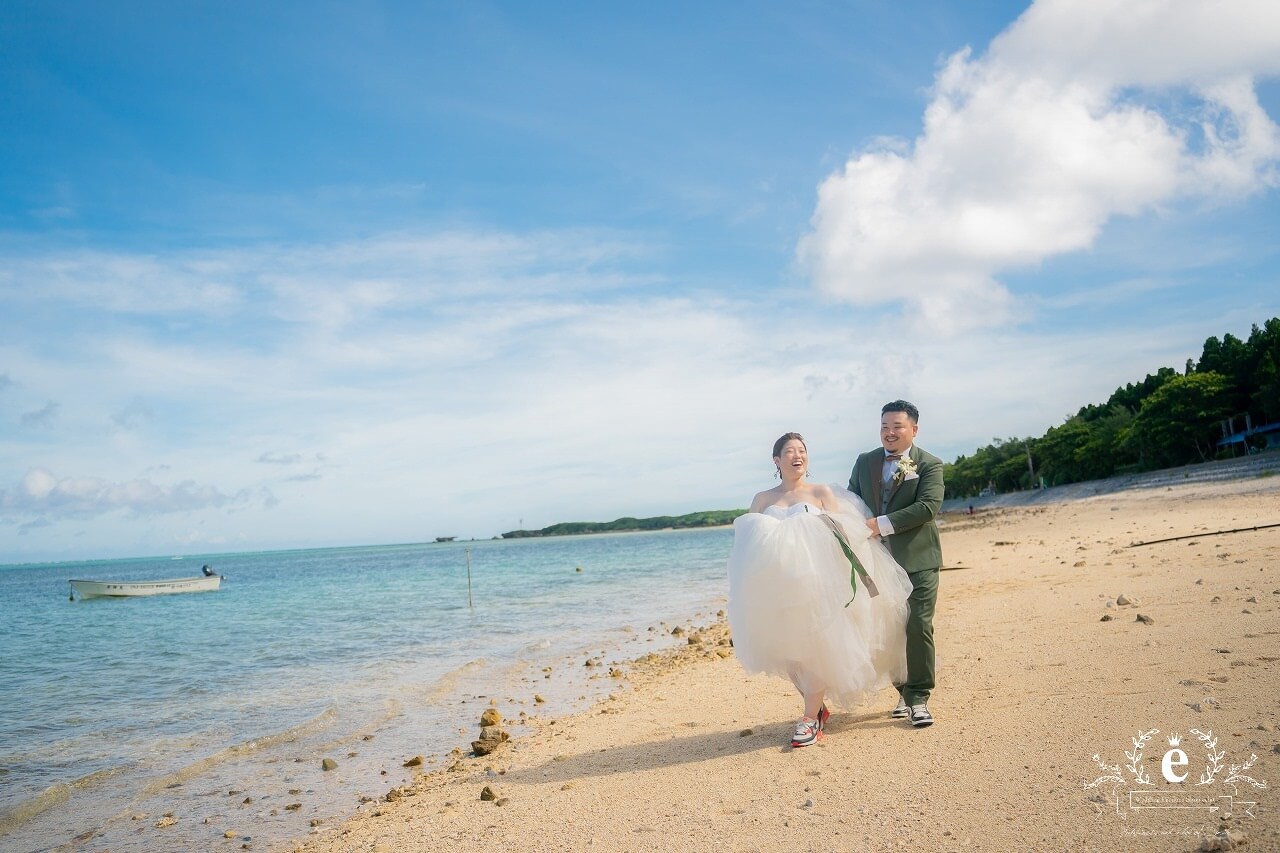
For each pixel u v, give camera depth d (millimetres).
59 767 7355
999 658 6469
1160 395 66500
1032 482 106000
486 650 13367
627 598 22797
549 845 3902
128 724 9062
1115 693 4906
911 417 5359
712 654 10781
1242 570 9289
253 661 13516
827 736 5051
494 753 6461
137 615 27734
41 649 17484
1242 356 64375
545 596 24906
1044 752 4078
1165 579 9570
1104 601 8586
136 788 6555
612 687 9297
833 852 3281
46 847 5332
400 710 8883
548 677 10406
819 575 4715
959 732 4668
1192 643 5895
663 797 4379
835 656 4684
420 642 14891
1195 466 59219
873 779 4102
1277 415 60094
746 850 3441
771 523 4918
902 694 5199
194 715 9359
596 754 5723
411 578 45312
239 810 5816
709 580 28547
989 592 11227
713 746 5371
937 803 3639
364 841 4590
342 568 78875
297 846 4852
